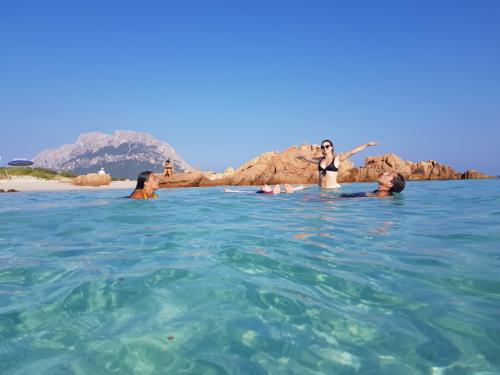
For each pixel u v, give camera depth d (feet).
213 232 15.60
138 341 6.10
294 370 5.29
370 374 5.18
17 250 12.76
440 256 11.34
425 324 6.68
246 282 8.92
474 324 6.66
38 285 8.90
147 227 17.31
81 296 8.11
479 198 30.55
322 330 6.48
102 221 19.42
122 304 7.65
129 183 83.46
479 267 10.13
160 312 7.23
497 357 5.59
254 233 15.26
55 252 12.35
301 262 10.66
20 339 6.21
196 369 5.31
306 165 84.64
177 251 12.16
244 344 6.00
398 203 26.78
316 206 25.26
